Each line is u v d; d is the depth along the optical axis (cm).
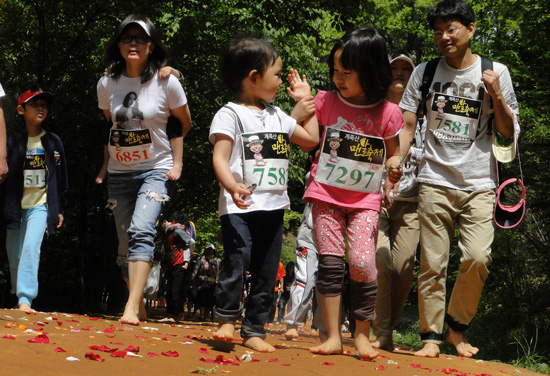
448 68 493
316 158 399
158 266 1076
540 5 1325
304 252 686
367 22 1485
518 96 1438
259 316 377
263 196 364
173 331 456
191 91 1605
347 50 374
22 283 548
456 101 486
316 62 1933
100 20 1462
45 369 244
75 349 296
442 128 489
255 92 377
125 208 527
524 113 1431
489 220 481
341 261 387
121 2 1352
